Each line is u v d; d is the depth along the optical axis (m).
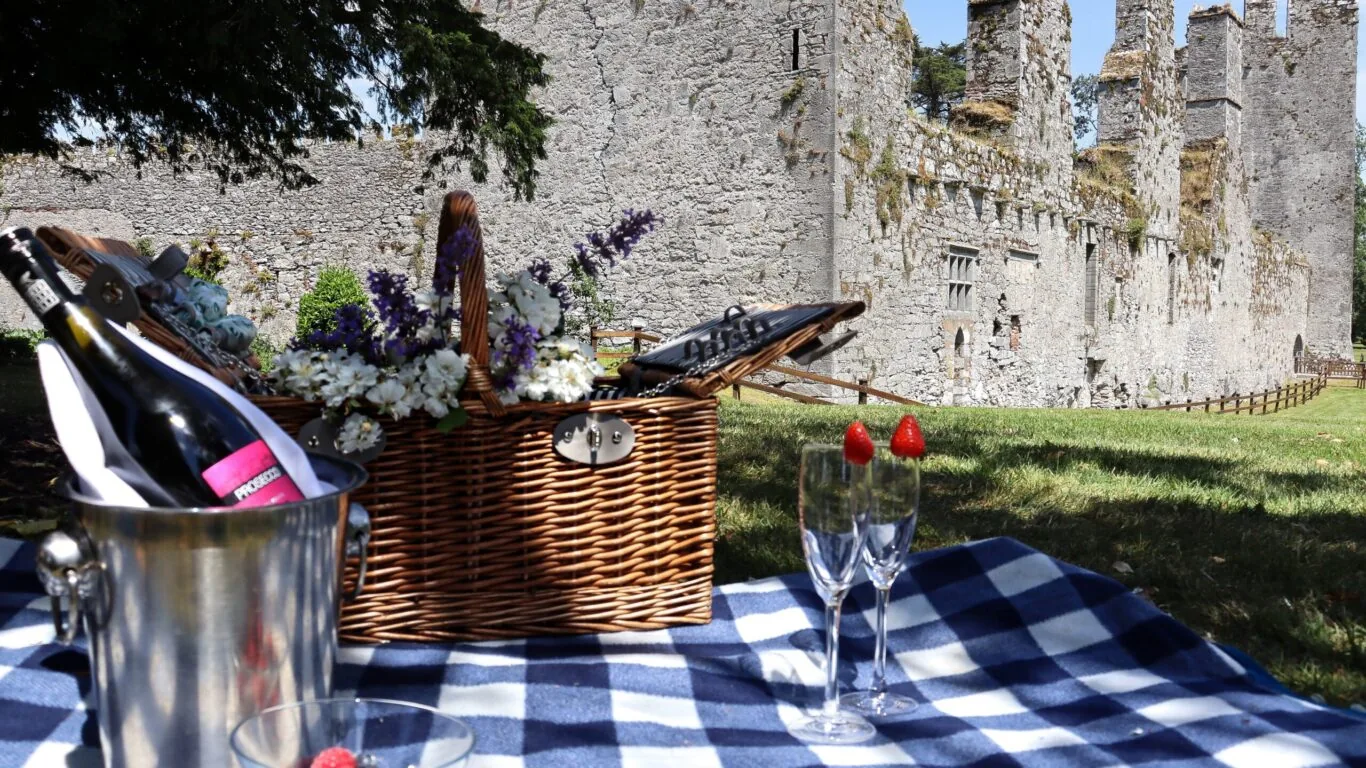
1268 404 24.80
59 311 1.57
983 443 7.31
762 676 2.03
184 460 1.57
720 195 14.20
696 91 14.34
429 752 1.30
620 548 2.24
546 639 2.21
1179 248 23.47
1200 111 25.67
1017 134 17.42
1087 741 1.75
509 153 8.68
